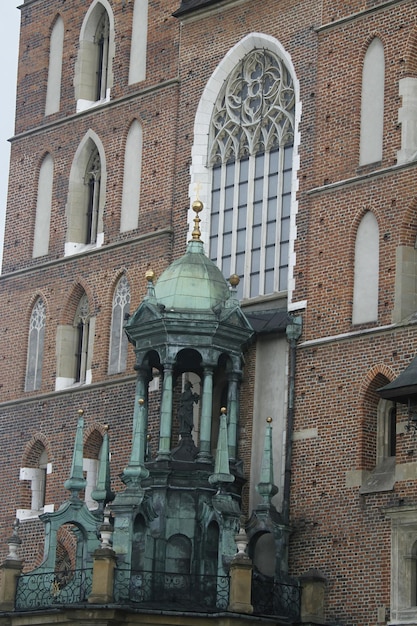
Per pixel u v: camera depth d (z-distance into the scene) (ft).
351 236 190.39
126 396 212.64
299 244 196.13
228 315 190.29
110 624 174.50
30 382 228.02
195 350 190.19
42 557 216.95
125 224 220.43
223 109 212.84
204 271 194.29
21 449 225.56
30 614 184.03
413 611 173.88
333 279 191.11
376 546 178.91
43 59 239.09
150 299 191.72
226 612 174.29
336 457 185.37
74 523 190.60
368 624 177.68
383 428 184.03
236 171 210.18
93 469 216.13
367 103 192.85
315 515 185.88
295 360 192.44
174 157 215.72
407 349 181.16
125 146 223.30
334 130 195.42
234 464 191.01
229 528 183.11
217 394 200.85
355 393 185.06
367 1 195.31
